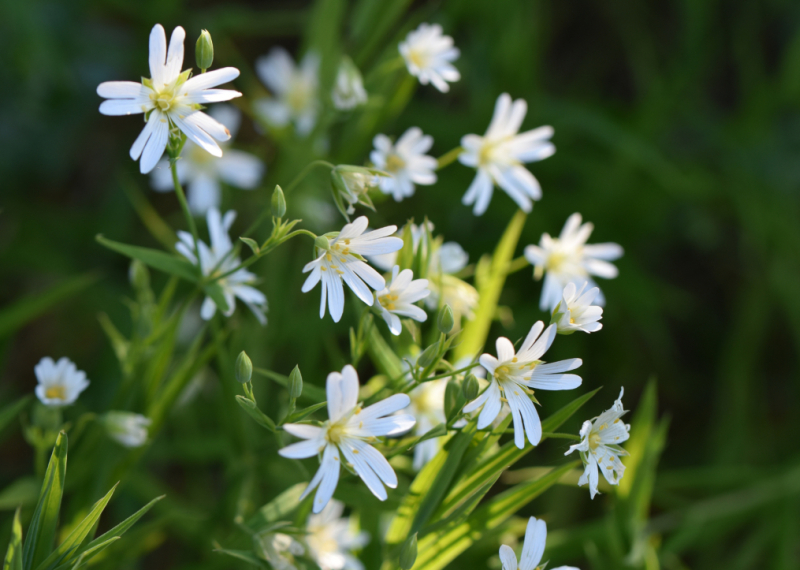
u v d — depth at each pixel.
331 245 0.52
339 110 0.64
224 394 0.58
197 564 0.59
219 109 0.79
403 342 0.57
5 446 0.72
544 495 0.74
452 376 0.53
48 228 0.80
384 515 0.60
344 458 0.52
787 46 1.01
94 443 0.58
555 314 0.52
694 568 0.76
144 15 0.86
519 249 0.80
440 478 0.54
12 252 0.76
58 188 0.86
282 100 0.75
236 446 0.59
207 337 0.74
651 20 1.01
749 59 0.98
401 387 0.54
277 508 0.55
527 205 0.60
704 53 0.92
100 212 0.83
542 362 0.52
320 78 0.65
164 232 0.64
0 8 0.76
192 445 0.64
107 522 0.66
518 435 0.52
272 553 0.54
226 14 0.85
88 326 0.77
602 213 0.83
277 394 0.69
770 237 0.88
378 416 0.52
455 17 0.83
